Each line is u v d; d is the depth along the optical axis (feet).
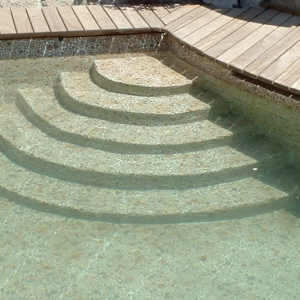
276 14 22.75
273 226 15.33
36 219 15.01
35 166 16.78
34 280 12.98
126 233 14.73
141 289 12.91
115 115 18.34
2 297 12.45
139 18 23.07
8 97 20.02
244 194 15.98
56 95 20.18
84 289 12.81
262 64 18.56
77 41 21.80
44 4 24.14
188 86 19.90
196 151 17.53
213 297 12.77
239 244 14.55
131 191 16.07
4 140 17.61
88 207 15.07
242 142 18.15
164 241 14.52
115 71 20.61
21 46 21.17
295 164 17.76
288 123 17.51
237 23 22.12
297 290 13.09
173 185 16.25
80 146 17.42
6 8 23.58
